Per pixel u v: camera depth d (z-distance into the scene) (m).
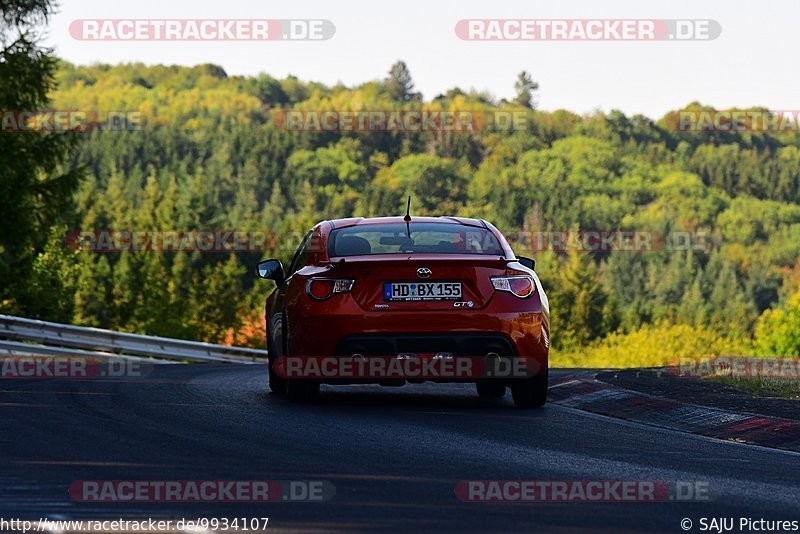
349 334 30.52
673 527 16.80
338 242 32.72
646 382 36.84
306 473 20.61
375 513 17.34
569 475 20.95
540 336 31.28
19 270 176.25
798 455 24.38
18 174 109.62
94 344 76.69
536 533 16.19
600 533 16.28
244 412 29.77
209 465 21.34
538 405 32.53
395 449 23.72
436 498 18.58
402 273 30.77
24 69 108.25
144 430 25.97
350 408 31.17
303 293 31.31
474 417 29.59
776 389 34.81
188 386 37.38
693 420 29.31
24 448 23.05
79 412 29.19
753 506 18.45
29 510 17.30
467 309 30.77
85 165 113.50
